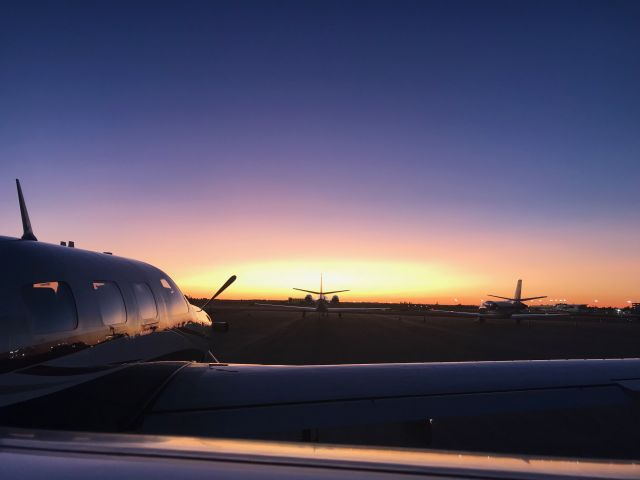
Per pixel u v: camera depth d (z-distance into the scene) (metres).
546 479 1.04
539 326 47.22
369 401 3.58
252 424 3.25
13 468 1.09
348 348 21.09
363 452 1.24
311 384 3.82
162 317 5.94
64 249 4.42
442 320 60.22
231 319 52.28
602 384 3.96
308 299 80.44
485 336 30.06
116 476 1.04
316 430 3.60
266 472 1.07
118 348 4.71
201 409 3.37
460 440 7.43
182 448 1.27
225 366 4.30
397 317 69.88
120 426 3.11
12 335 3.29
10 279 3.47
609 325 51.75
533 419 8.68
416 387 3.82
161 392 3.56
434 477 1.05
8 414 3.12
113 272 5.02
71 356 3.90
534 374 4.14
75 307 4.07
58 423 3.06
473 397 3.70
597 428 8.17
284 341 24.36
